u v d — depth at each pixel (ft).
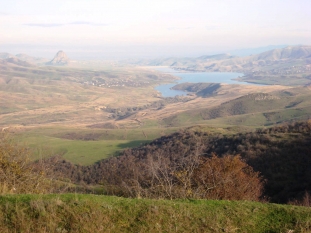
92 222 18.84
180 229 19.71
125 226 19.19
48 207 19.26
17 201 19.74
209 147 143.54
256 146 118.93
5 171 30.63
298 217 22.17
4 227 17.72
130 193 32.71
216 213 22.00
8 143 34.99
